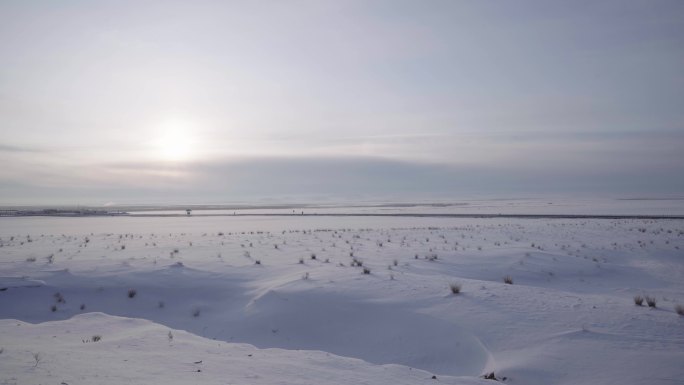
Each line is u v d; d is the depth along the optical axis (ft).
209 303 48.85
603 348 30.35
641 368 27.07
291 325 40.16
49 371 19.49
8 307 45.85
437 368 31.68
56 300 48.55
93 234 125.49
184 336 31.35
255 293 49.11
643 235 106.42
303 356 27.66
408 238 105.29
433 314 38.58
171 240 103.14
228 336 40.04
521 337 33.17
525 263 68.08
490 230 123.54
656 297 51.03
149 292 51.49
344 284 48.08
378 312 40.37
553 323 35.50
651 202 456.04
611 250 84.23
